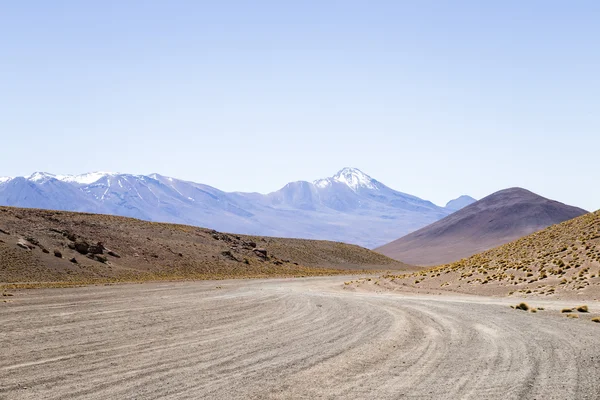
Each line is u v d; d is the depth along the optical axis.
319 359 12.78
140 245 76.25
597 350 13.63
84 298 30.81
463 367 11.78
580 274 34.78
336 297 33.56
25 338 15.99
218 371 11.53
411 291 42.97
